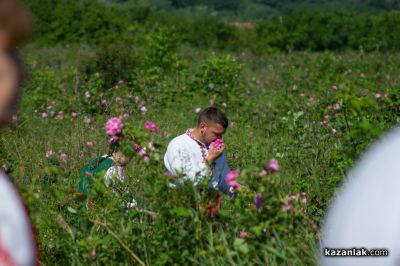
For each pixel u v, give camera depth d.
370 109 13.21
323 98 22.25
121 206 7.65
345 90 7.90
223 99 24.22
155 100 23.83
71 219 8.11
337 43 62.53
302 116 18.45
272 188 6.50
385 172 2.32
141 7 75.12
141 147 7.34
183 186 7.13
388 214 2.27
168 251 6.87
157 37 32.75
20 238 2.42
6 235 2.39
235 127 19.27
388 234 2.27
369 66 36.78
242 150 13.80
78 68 28.12
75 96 22.70
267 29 65.31
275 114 21.41
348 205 2.38
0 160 11.71
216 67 25.86
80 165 12.41
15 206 2.45
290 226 6.54
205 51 51.81
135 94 24.06
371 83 26.25
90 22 60.81
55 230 7.37
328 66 36.66
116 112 20.72
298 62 41.91
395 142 2.37
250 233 6.61
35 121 20.03
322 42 62.78
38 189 8.44
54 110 21.81
